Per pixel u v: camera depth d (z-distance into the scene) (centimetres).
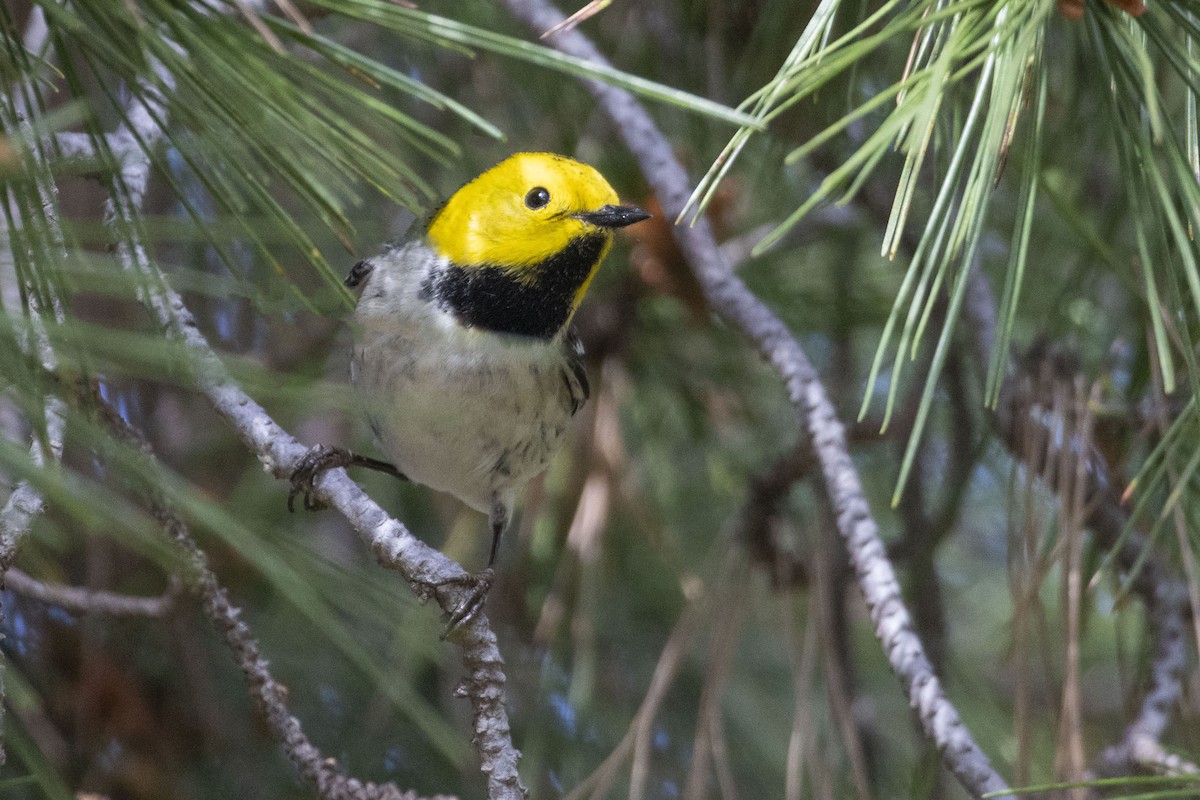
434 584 506
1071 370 649
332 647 851
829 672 672
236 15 464
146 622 846
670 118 870
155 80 388
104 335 317
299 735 547
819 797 650
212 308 866
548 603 792
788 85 404
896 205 412
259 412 538
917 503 777
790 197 884
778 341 685
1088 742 975
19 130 388
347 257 860
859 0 629
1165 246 436
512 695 862
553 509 862
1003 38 404
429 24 376
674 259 847
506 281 738
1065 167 729
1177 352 602
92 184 720
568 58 371
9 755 741
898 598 581
